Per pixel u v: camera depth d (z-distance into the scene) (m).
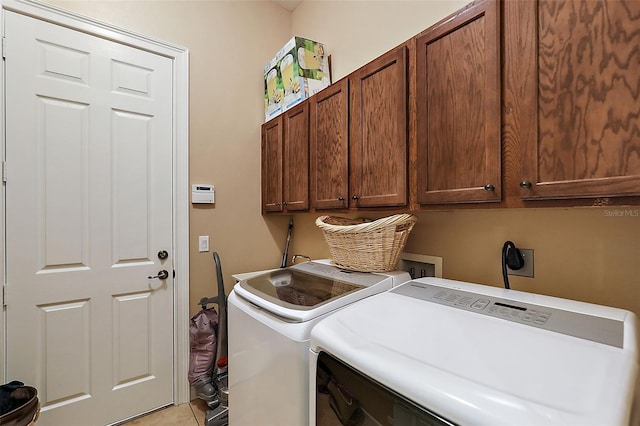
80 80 1.73
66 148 1.69
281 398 0.98
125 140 1.87
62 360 1.68
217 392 1.94
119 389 1.85
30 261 1.60
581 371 0.56
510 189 0.91
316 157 1.76
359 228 1.32
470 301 0.95
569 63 0.79
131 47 1.89
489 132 0.96
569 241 1.06
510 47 0.91
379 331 0.80
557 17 0.81
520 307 0.87
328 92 1.66
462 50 1.04
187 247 2.10
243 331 1.22
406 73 1.23
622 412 0.46
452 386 0.56
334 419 0.78
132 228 1.90
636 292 0.92
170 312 2.03
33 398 1.42
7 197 1.55
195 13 2.15
